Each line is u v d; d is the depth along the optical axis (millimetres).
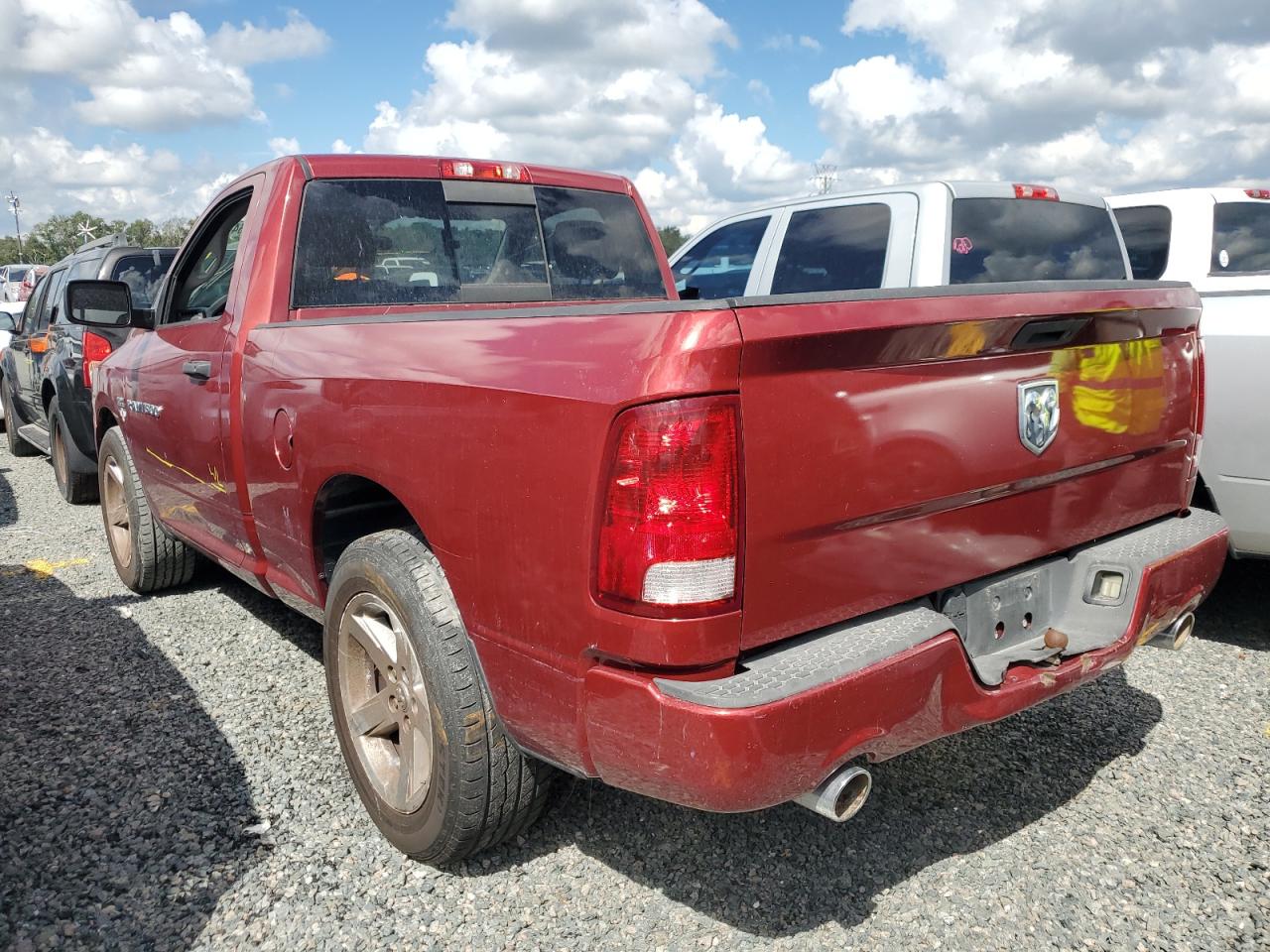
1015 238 4910
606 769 2080
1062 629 2754
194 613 4777
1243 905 2533
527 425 2096
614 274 4242
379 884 2615
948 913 2500
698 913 2504
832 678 1967
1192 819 2936
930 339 2146
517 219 3961
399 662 2564
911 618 2250
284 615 4742
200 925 2443
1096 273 5160
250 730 3496
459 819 2451
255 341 3250
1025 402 2422
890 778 3174
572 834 2844
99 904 2514
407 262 3643
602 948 2375
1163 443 2963
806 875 2658
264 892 2574
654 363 1875
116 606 4895
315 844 2795
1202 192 5457
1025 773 3213
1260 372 3891
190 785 3109
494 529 2203
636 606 1910
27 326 9141
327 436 2773
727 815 2943
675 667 1936
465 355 2328
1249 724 3553
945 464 2256
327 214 3486
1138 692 3830
